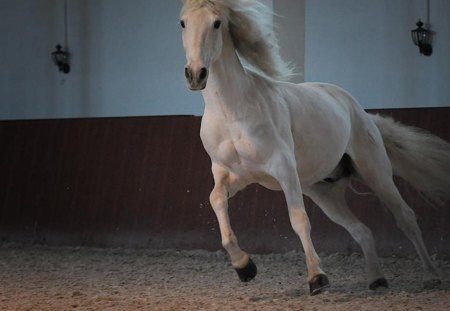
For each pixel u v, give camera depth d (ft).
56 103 54.03
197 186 35.09
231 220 33.83
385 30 45.34
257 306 19.30
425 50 43.96
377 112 32.40
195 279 25.89
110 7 52.39
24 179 39.70
